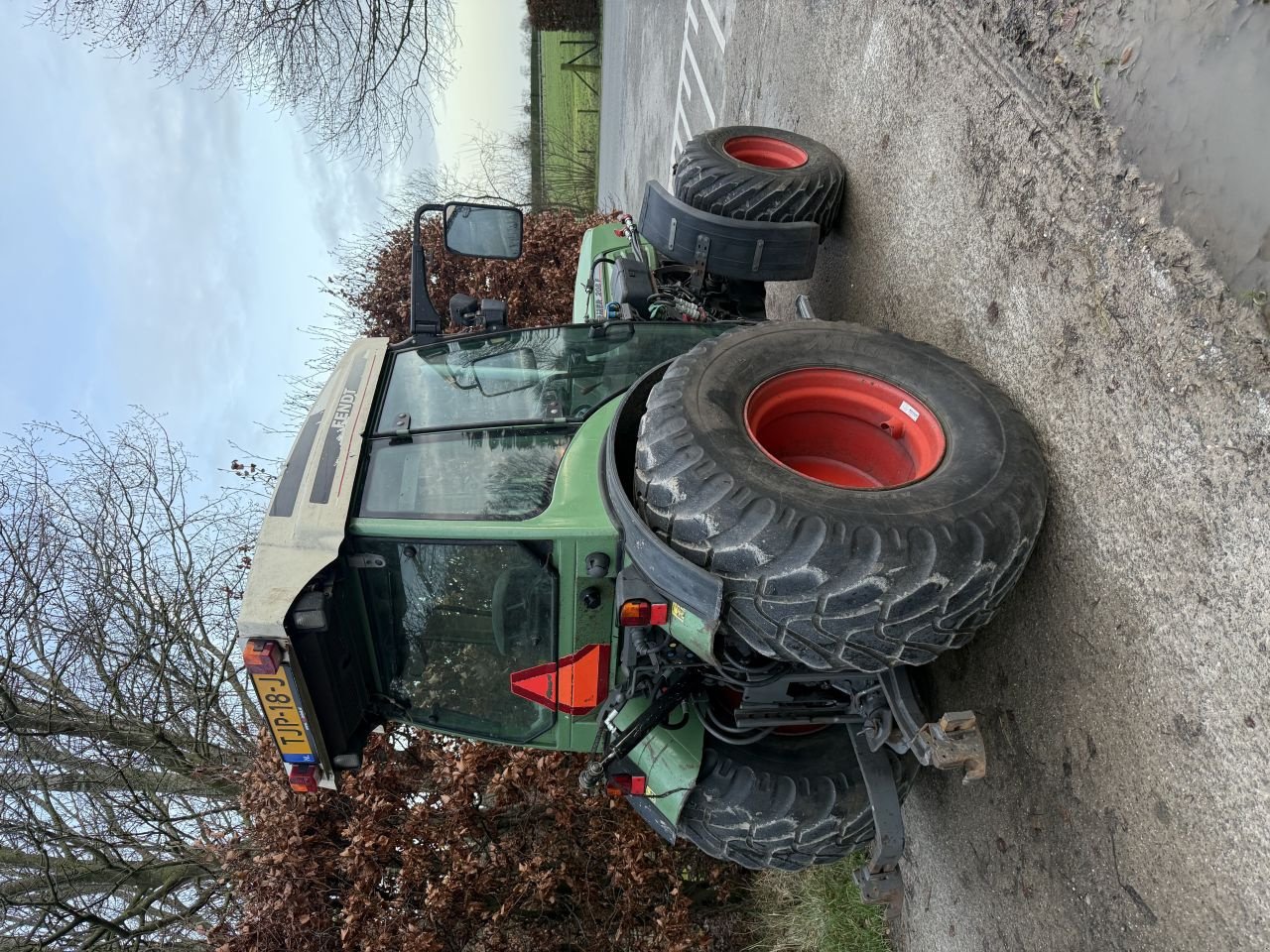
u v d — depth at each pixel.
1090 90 2.39
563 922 5.31
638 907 5.04
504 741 2.81
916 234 3.54
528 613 2.53
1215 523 1.87
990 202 2.91
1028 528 2.19
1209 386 1.90
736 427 2.31
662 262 5.20
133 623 7.08
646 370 3.27
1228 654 1.84
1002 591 2.16
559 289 9.87
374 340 3.23
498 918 4.94
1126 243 2.19
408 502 2.51
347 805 5.29
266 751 5.41
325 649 2.42
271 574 2.29
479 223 3.63
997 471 2.26
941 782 3.27
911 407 2.54
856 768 2.73
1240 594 1.80
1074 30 2.48
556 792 4.90
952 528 2.06
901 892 2.86
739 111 6.93
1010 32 2.80
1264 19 1.85
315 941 5.01
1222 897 1.87
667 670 2.56
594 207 14.85
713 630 2.14
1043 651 2.48
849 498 2.10
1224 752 1.85
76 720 6.83
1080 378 2.35
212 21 8.79
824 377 2.62
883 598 1.99
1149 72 2.18
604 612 2.49
